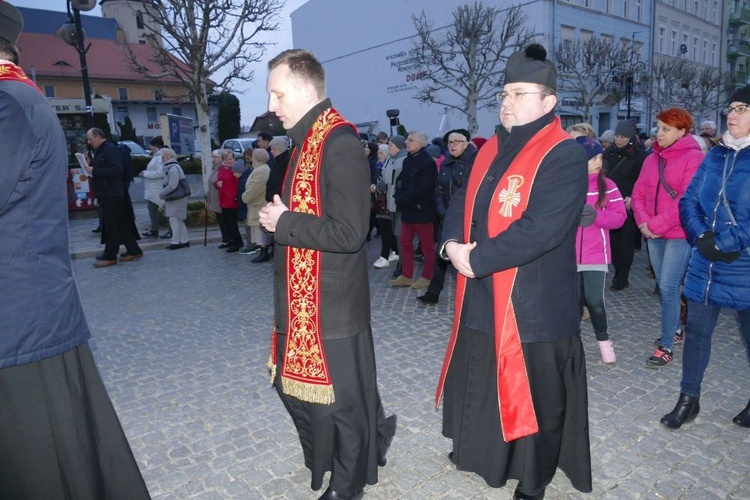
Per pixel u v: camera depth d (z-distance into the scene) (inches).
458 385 98.3
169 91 1919.3
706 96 1112.2
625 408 130.4
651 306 213.8
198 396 143.2
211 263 321.7
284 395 96.7
